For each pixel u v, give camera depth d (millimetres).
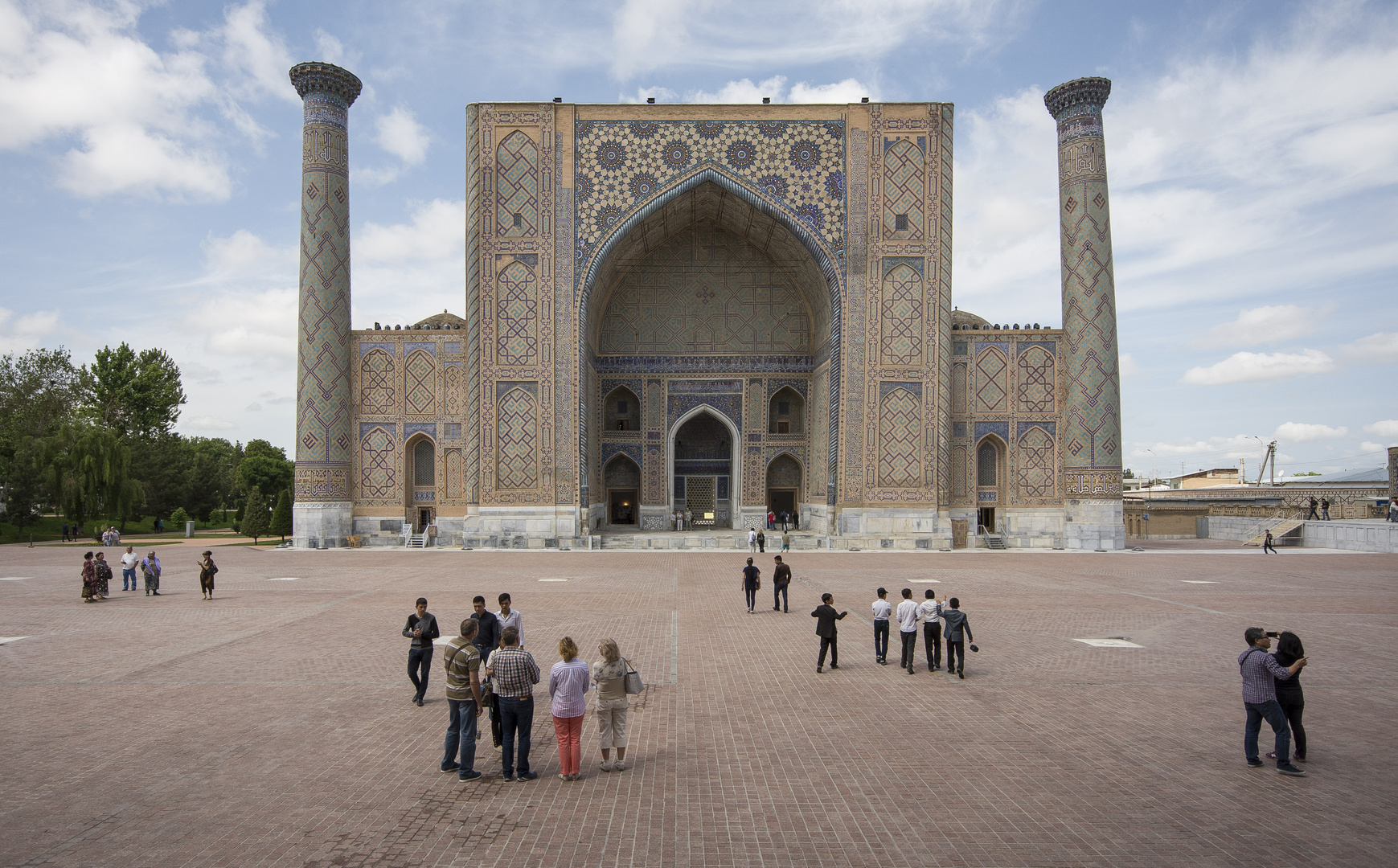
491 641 5332
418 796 3820
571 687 4016
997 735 4707
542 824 3510
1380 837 3357
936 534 18734
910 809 3652
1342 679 6062
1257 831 3412
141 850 3264
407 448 19453
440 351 19500
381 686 5855
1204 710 5223
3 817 3576
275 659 6688
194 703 5391
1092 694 5609
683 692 5703
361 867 3117
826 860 3166
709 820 3547
